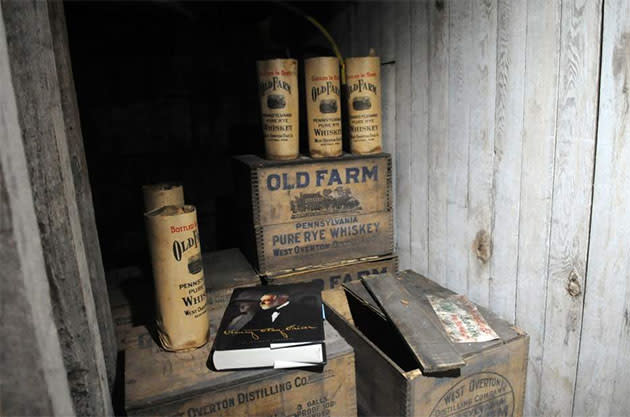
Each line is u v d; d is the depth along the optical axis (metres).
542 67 1.29
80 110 2.65
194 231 1.32
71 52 2.58
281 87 1.80
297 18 2.76
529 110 1.35
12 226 0.74
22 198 0.78
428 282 1.81
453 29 1.60
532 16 1.30
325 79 1.82
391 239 2.02
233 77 2.97
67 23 2.54
